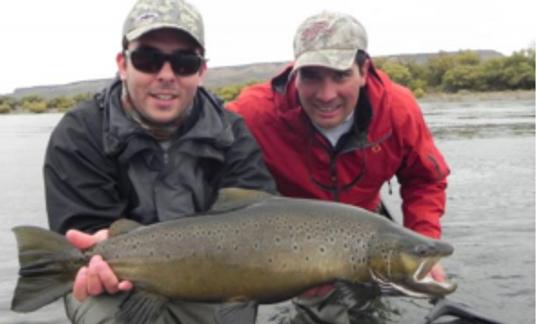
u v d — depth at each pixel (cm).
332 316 125
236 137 124
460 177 292
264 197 103
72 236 102
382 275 102
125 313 101
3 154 456
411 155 146
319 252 100
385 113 140
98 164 114
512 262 159
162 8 114
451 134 491
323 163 142
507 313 127
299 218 101
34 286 101
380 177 147
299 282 101
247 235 99
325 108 133
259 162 125
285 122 139
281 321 127
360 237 102
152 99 114
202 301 103
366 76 139
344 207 104
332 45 129
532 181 275
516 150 385
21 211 239
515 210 218
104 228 114
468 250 170
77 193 113
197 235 100
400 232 103
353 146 140
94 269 99
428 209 149
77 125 116
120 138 113
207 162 119
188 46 115
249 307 101
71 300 114
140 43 113
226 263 99
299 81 133
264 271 99
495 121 610
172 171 116
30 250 101
